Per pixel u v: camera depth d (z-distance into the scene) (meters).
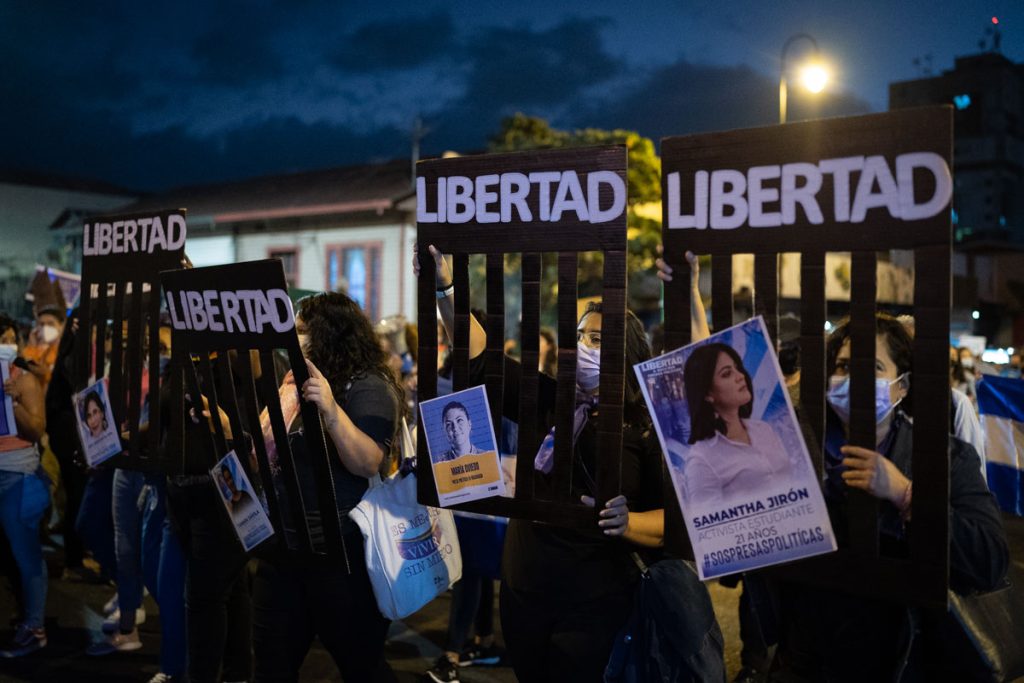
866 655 2.21
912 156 1.82
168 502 3.66
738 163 2.00
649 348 2.61
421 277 2.52
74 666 4.48
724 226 2.02
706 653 2.41
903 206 1.83
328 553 2.85
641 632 2.45
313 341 3.09
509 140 18.27
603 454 2.31
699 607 2.44
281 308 2.75
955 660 2.11
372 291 20.69
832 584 1.97
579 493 2.49
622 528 2.31
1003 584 2.10
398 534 2.93
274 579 3.00
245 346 2.91
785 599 2.38
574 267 2.31
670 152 2.07
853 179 1.88
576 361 2.35
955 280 29.94
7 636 4.95
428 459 2.57
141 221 3.56
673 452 2.10
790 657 2.39
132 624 4.72
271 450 3.14
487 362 2.47
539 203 2.33
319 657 4.66
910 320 2.73
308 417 2.79
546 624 2.55
